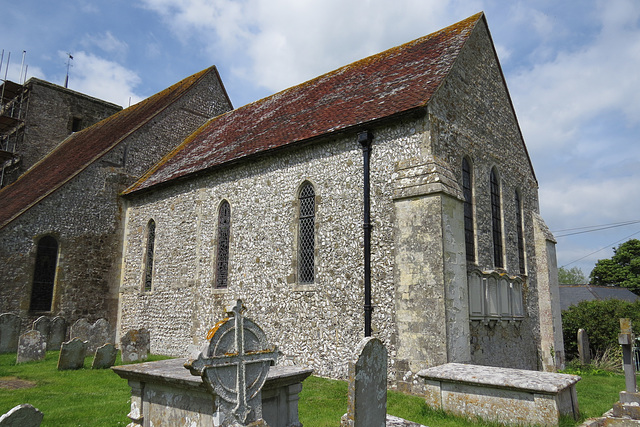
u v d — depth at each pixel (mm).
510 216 13195
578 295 33406
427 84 10750
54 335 14734
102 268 16828
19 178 22484
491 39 13578
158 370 5809
